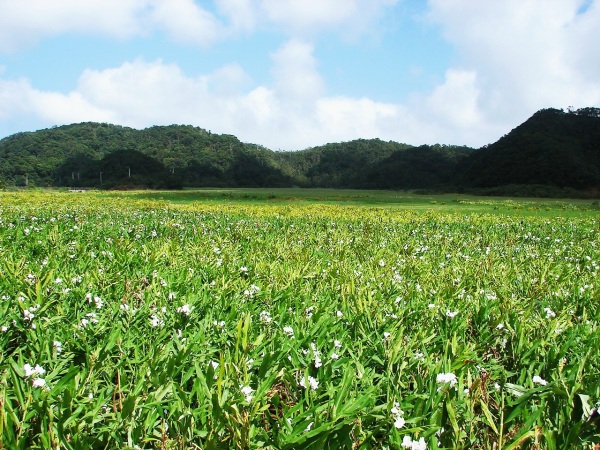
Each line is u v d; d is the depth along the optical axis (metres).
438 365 3.22
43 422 2.48
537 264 8.61
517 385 3.18
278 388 3.39
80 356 3.71
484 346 4.16
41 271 5.64
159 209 23.28
